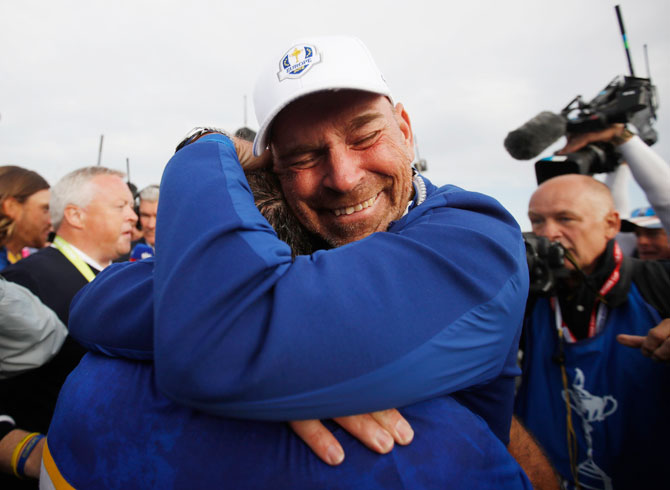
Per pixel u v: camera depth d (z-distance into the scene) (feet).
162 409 2.03
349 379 1.66
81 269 6.33
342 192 2.59
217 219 1.85
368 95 2.50
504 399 2.45
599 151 5.71
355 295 1.72
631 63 6.15
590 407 4.57
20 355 4.25
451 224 2.08
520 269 2.09
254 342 1.68
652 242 8.47
